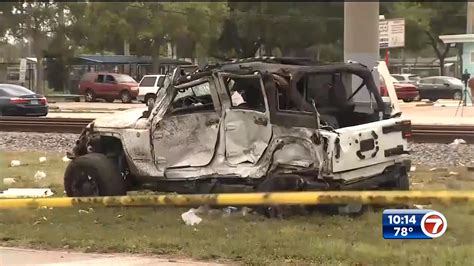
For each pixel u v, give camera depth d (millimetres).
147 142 33656
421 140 60594
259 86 31109
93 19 190875
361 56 70000
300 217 31312
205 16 197250
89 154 35375
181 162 32844
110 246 26344
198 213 32406
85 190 34844
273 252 24828
